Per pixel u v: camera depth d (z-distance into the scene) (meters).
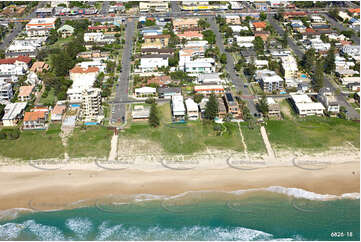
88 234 184.25
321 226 184.50
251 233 181.88
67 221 192.00
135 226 187.88
